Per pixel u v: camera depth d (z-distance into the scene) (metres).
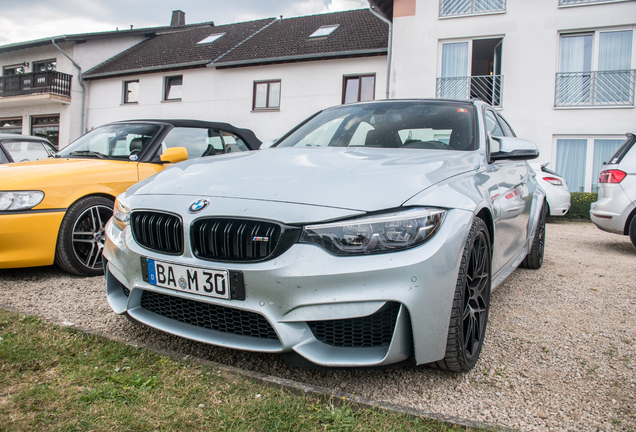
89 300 3.04
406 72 13.54
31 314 2.55
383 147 2.76
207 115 17.67
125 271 2.17
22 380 1.81
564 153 12.48
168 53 19.91
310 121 3.42
